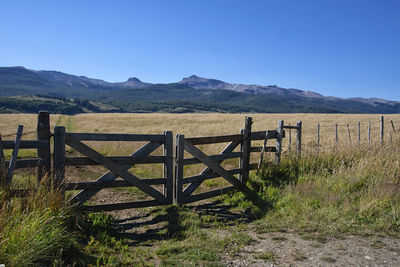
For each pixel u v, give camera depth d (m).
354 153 9.15
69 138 5.21
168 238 4.73
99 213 5.45
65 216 4.50
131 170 9.91
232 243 4.37
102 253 3.81
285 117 49.50
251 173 8.37
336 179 7.05
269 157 9.07
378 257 3.82
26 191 4.59
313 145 10.02
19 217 3.74
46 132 5.00
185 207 6.43
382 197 5.83
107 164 5.59
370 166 7.52
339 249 4.09
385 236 4.55
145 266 3.59
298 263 3.69
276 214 5.78
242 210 6.36
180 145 6.40
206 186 8.05
